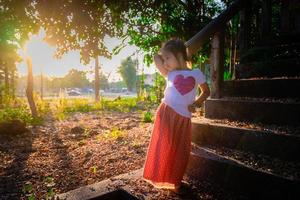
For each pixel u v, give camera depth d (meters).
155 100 16.39
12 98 17.11
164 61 2.99
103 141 5.55
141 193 2.82
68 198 2.78
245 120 3.88
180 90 2.84
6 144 5.87
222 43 4.55
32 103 9.83
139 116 10.23
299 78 3.88
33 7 6.05
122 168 3.88
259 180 2.66
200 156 3.15
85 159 4.45
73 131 7.31
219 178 2.98
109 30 7.27
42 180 3.72
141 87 20.61
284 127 3.40
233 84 4.57
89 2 6.45
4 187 3.52
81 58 7.11
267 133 3.12
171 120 2.83
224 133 3.54
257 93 4.32
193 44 4.02
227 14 4.38
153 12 8.09
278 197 2.54
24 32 6.47
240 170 2.80
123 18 7.80
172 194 2.81
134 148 4.76
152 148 2.93
